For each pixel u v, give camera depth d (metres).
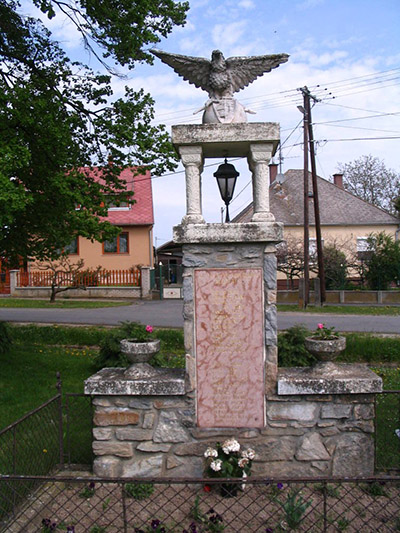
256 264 4.35
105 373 4.61
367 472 4.21
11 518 3.65
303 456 4.25
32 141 8.27
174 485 4.23
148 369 4.50
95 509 3.86
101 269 24.77
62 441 4.73
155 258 33.09
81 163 9.84
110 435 4.34
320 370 4.41
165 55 4.59
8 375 8.04
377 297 21.12
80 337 10.90
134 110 9.39
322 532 3.34
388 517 3.66
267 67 4.60
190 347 4.34
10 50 9.16
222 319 4.34
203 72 4.68
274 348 4.31
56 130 7.86
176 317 14.95
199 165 4.45
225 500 3.97
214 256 4.37
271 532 3.32
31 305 18.83
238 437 4.30
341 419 4.25
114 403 4.34
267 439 4.29
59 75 9.38
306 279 18.88
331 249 24.38
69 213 8.20
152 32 9.03
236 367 4.32
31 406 6.42
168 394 4.27
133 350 4.40
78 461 4.79
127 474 4.31
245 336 4.33
